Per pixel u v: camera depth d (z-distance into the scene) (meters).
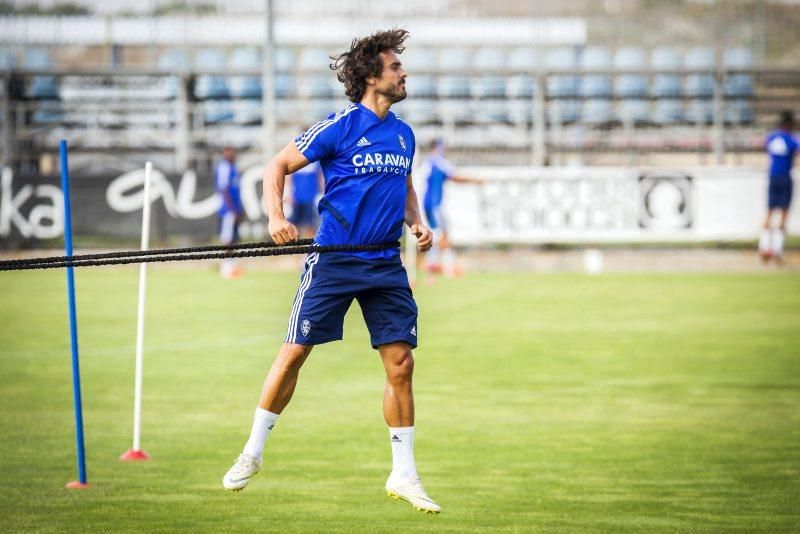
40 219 59.00
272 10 57.59
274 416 14.66
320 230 14.80
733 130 67.81
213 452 19.58
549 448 19.92
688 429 21.45
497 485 17.42
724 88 65.56
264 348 31.91
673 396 24.78
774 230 57.03
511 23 70.75
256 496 16.77
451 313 39.66
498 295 45.41
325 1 69.94
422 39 70.31
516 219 57.31
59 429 21.41
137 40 69.19
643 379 26.89
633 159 66.81
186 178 59.19
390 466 18.66
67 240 16.56
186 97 63.72
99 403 24.02
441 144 52.19
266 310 40.69
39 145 66.00
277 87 67.56
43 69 63.19
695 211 57.12
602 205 57.12
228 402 24.17
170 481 17.59
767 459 19.08
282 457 19.27
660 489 17.14
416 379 27.03
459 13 70.50
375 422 22.14
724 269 56.28
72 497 16.64
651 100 67.75
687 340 33.12
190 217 59.09
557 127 66.75
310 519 15.58
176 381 26.72
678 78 68.44
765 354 30.56
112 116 66.44
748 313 39.44
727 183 57.00
